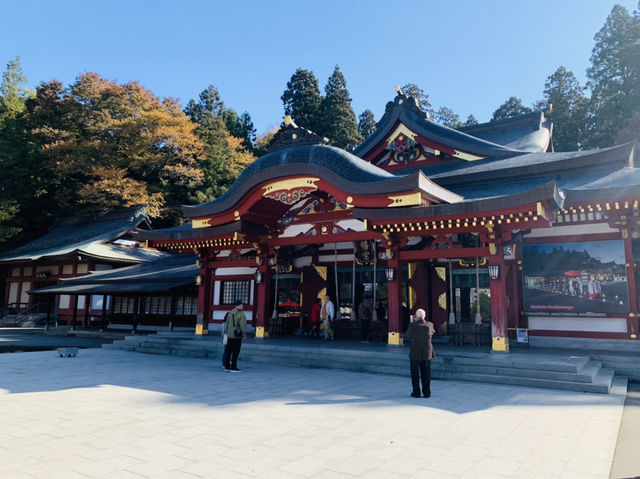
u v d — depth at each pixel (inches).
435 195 533.6
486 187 720.3
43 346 867.4
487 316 775.7
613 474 200.8
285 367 557.6
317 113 2469.2
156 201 1964.8
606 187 545.3
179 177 2117.4
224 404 339.3
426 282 765.3
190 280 1025.5
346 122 2345.0
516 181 705.6
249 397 367.2
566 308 600.7
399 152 895.1
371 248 755.4
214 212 685.9
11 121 2153.1
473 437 254.1
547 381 418.9
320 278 847.7
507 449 233.3
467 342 627.5
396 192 525.3
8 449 226.7
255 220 693.9
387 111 909.2
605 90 1946.4
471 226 543.2
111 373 498.6
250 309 911.0
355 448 232.1
